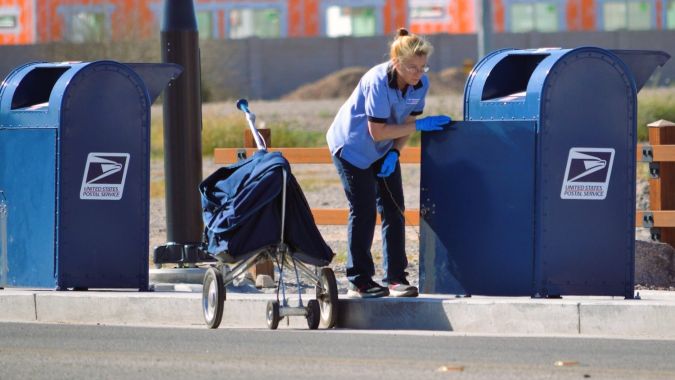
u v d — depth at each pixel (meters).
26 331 30.38
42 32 169.75
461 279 32.31
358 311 31.89
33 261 35.19
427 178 32.47
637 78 33.41
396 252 32.50
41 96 37.03
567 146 31.53
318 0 199.25
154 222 58.41
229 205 30.62
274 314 30.83
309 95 177.00
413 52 30.47
